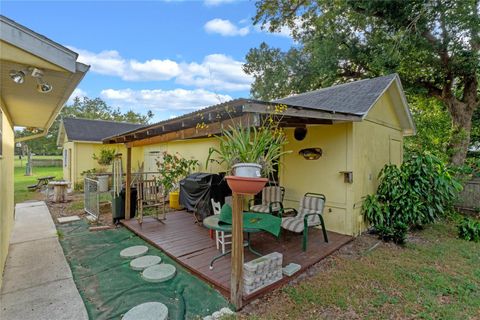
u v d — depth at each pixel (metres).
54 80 2.61
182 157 9.50
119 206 6.05
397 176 5.49
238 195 2.72
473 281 3.38
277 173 6.30
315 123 5.01
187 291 3.09
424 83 10.03
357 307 2.77
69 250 4.40
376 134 5.98
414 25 8.43
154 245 4.51
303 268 3.53
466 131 9.18
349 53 11.62
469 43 8.30
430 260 4.02
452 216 6.77
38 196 9.94
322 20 11.99
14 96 3.30
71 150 12.62
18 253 4.21
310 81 13.91
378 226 5.05
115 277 3.45
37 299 2.88
